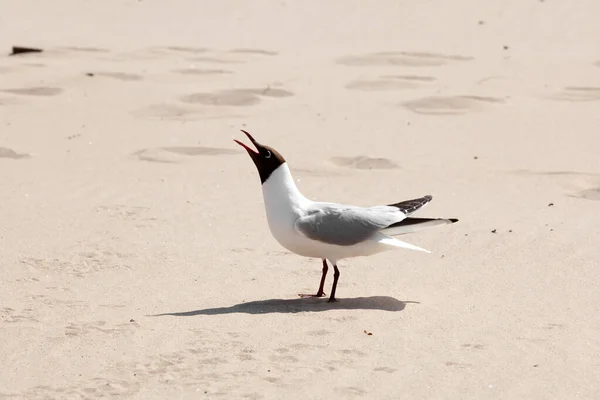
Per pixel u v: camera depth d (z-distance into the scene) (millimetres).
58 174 17531
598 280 11594
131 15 38156
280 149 19438
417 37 33312
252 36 33812
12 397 8430
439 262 12461
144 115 22562
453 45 31734
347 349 9414
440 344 9586
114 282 11680
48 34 34094
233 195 16078
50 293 11250
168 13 38531
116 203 15523
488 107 23219
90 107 23281
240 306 10734
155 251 12961
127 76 26547
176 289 11414
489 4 38656
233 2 40406
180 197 15938
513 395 8438
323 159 18609
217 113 22797
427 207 15242
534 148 19500
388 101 23906
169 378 8773
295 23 36375
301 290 11414
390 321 10227
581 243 13086
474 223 14227
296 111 22938
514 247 12984
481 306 10758
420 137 20500
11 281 11680
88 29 35219
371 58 29219
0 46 31625
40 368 9047
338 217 10812
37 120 22031
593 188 16469
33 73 26844
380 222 10844
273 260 12633
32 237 13570
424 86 25547
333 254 10914
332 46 31922
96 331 9945
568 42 32125
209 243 13391
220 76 26750
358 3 39719
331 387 8578
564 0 38719
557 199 15648
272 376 8789
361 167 18312
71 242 13336
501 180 17031
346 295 11195
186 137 20438
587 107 23359
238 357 9211
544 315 10445
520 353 9359
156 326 10047
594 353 9359
